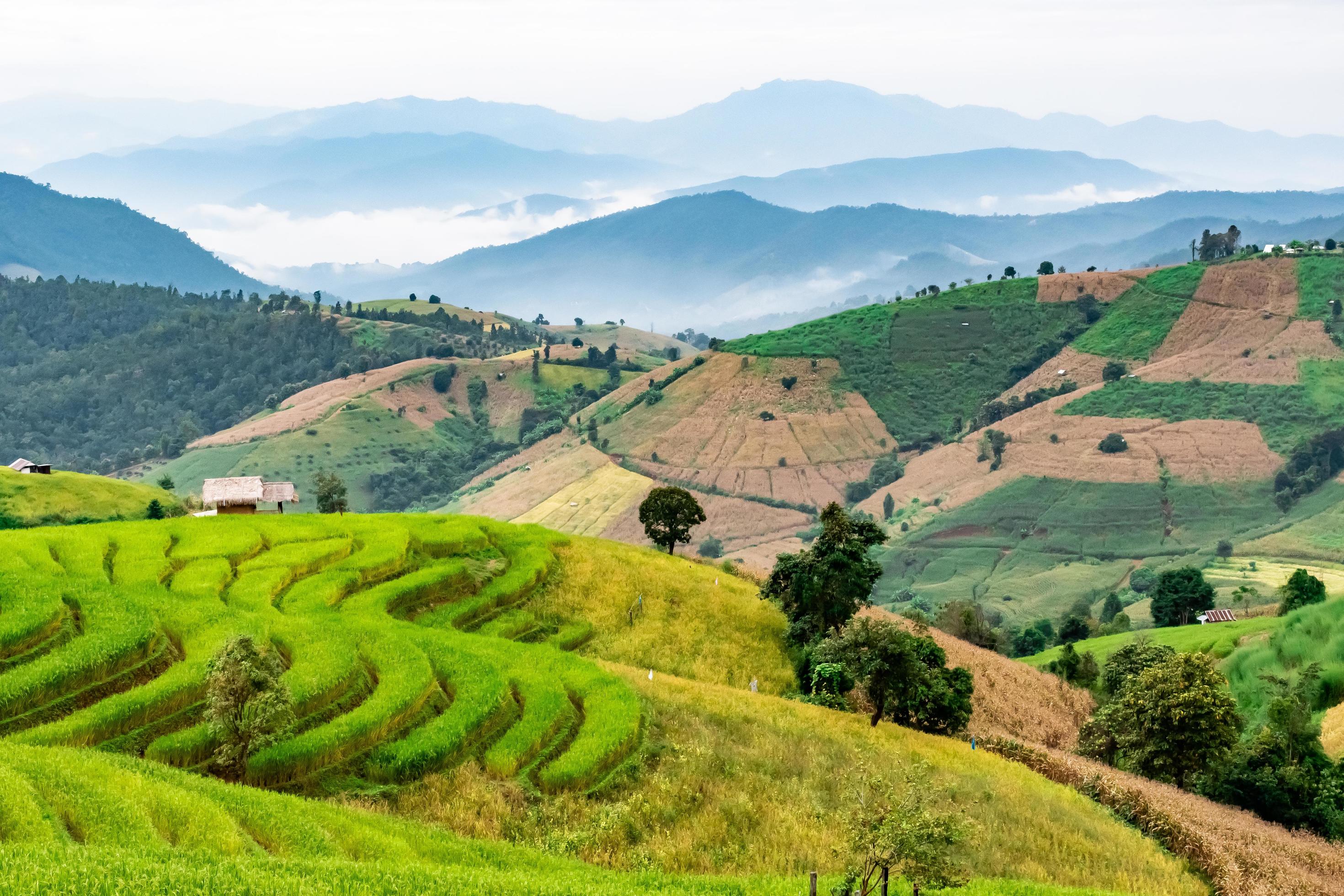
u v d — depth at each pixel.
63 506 144.62
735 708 65.00
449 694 58.88
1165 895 46.31
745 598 98.75
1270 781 66.44
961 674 77.44
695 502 119.62
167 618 62.28
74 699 51.44
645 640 84.06
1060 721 93.88
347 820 40.88
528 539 101.12
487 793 47.47
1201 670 70.56
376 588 78.81
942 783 56.88
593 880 38.84
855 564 86.19
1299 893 48.75
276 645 61.91
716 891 39.28
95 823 34.72
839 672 76.25
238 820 38.50
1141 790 62.66
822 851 46.59
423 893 31.66
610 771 51.94
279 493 121.56
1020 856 49.47
